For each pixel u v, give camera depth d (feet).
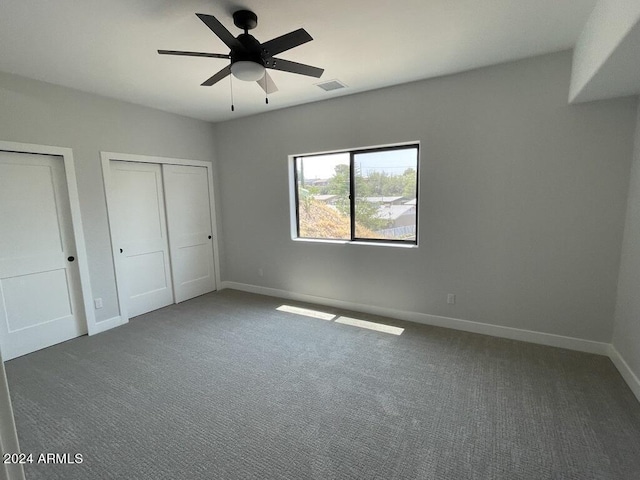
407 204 11.85
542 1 6.35
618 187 8.36
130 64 8.89
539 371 8.26
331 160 13.28
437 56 8.81
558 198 9.06
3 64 8.72
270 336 10.75
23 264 9.87
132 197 12.71
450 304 11.05
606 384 7.64
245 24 6.61
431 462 5.58
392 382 7.97
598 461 5.52
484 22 7.13
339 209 13.37
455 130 10.21
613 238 8.55
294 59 8.93
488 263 10.24
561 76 8.64
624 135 8.14
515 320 10.08
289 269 14.66
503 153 9.61
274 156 14.20
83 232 11.09
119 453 5.93
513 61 9.16
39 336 10.23
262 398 7.47
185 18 6.79
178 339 10.69
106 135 11.59
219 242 16.43
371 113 11.59
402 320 11.94
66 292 10.85
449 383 7.86
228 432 6.41
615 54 5.51
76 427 6.62
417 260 11.44
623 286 8.25
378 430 6.37
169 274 14.23
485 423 6.48
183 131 14.33
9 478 1.46
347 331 11.02
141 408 7.19
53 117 10.22
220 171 16.07
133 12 6.51
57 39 7.48
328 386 7.88
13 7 6.20
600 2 6.15
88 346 10.34
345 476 5.34
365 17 6.88
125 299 12.37
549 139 8.98
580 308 9.16
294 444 6.06
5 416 1.43
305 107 13.00
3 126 9.21
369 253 12.44
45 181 10.27
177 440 6.23
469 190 10.23
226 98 11.94
